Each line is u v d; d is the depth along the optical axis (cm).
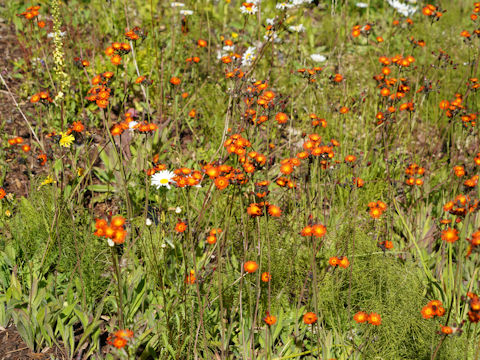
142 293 198
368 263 204
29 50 272
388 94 229
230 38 300
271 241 204
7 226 209
